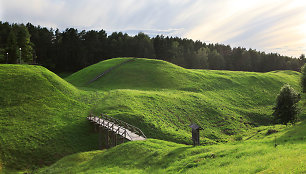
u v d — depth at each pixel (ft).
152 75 272.92
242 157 54.19
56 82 185.98
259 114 209.15
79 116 145.59
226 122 176.35
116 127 115.14
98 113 151.33
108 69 292.81
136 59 334.24
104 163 77.41
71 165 88.84
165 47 555.28
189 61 543.80
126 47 529.45
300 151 49.90
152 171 60.18
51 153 108.06
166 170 58.03
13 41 341.21
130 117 144.25
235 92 264.11
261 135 139.74
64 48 488.85
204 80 283.38
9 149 103.71
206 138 140.15
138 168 65.67
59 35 559.38
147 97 190.90
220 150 63.21
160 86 245.24
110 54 522.06
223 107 206.28
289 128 128.98
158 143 84.28
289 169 39.06
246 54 618.03
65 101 163.43
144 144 82.69
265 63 644.69
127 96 187.42
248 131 166.71
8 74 170.40
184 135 134.72
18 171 93.66
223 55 646.74
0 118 124.47
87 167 78.95
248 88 285.23
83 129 131.54
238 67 616.80
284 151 52.75
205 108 192.65
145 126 138.10
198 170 51.47
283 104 150.41
